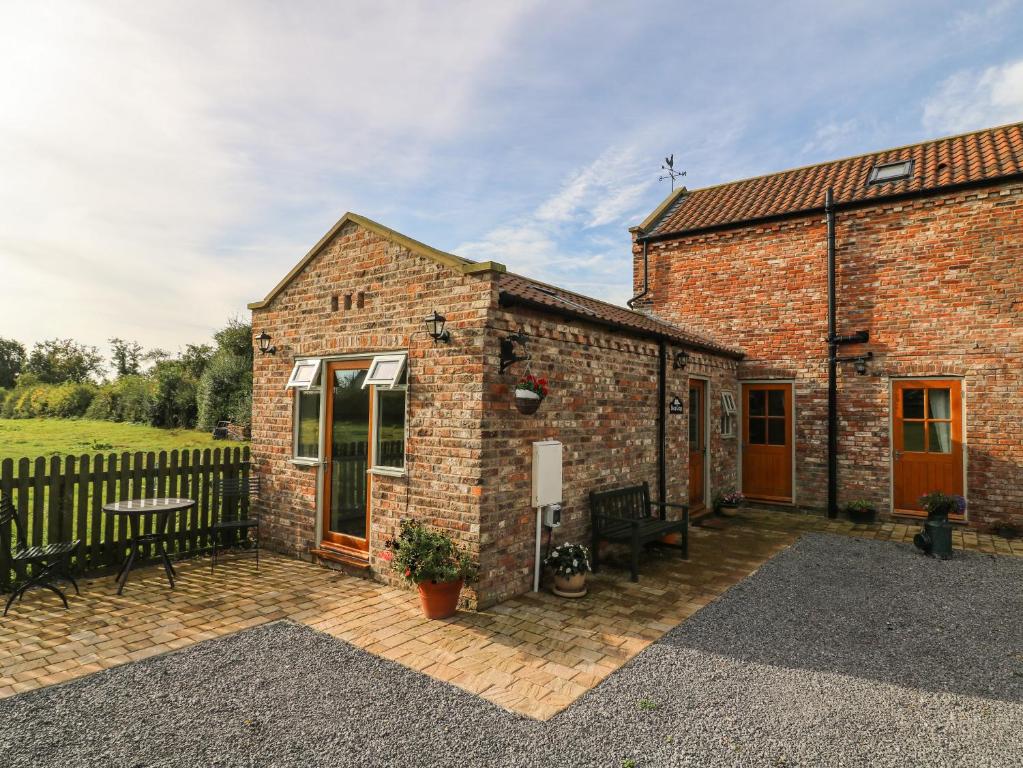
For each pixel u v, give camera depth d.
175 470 7.49
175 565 7.12
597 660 4.57
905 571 7.18
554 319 6.57
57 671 4.25
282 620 5.33
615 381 7.73
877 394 10.53
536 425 6.28
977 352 9.65
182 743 3.35
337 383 7.17
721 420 11.23
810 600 6.07
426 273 6.09
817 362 11.16
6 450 19.94
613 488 7.63
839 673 4.38
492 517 5.70
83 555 6.66
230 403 26.44
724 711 3.79
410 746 3.36
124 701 3.83
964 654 4.75
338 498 7.12
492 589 5.75
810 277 11.26
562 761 3.23
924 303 10.12
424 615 5.47
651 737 3.48
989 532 9.46
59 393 40.72
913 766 3.21
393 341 6.40
